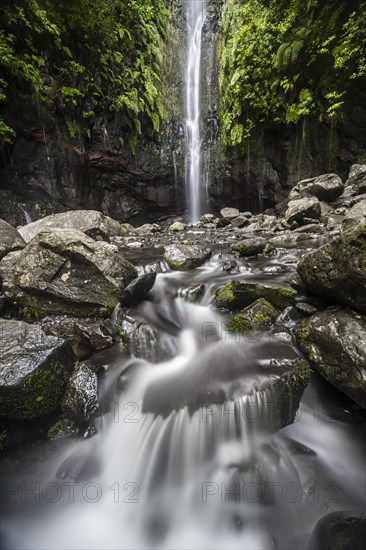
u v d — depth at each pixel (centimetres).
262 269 519
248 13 1240
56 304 427
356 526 219
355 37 969
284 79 1155
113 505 261
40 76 1063
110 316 418
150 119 1417
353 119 1087
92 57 1194
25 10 964
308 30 1048
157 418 282
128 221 1480
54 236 449
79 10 1102
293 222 891
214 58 1520
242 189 1437
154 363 348
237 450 271
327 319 331
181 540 239
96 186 1346
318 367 319
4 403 285
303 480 260
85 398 307
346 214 800
